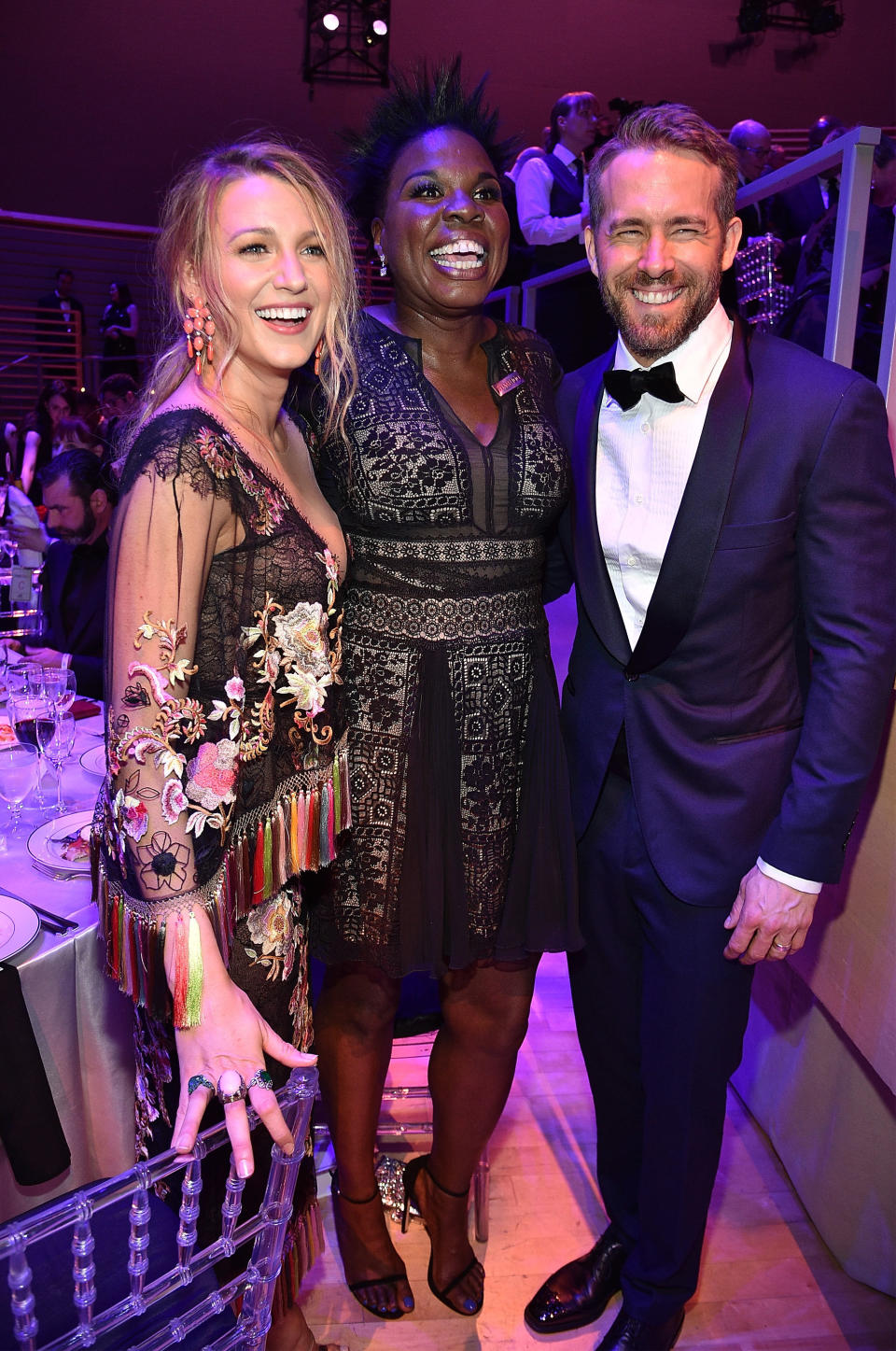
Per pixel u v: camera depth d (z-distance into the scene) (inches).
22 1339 31.0
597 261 53.4
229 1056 42.4
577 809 61.1
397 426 54.4
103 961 56.0
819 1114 76.2
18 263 373.7
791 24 408.8
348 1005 65.0
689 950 57.9
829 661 52.1
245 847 47.4
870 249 114.9
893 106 426.0
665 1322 65.2
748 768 55.7
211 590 44.5
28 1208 54.6
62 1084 54.9
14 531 141.3
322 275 46.0
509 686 58.0
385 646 56.8
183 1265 36.0
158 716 42.0
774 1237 76.4
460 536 55.8
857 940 63.2
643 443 55.1
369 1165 69.0
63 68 374.0
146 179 387.9
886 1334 69.0
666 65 409.7
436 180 54.4
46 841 63.4
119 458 46.7
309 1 383.2
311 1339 60.2
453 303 55.2
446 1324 69.6
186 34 380.2
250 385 47.3
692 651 55.3
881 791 60.2
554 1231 76.6
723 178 50.3
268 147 44.9
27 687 79.0
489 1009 65.1
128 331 330.6
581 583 59.2
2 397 334.3
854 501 51.0
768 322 130.5
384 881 58.9
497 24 397.1
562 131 163.3
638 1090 66.7
